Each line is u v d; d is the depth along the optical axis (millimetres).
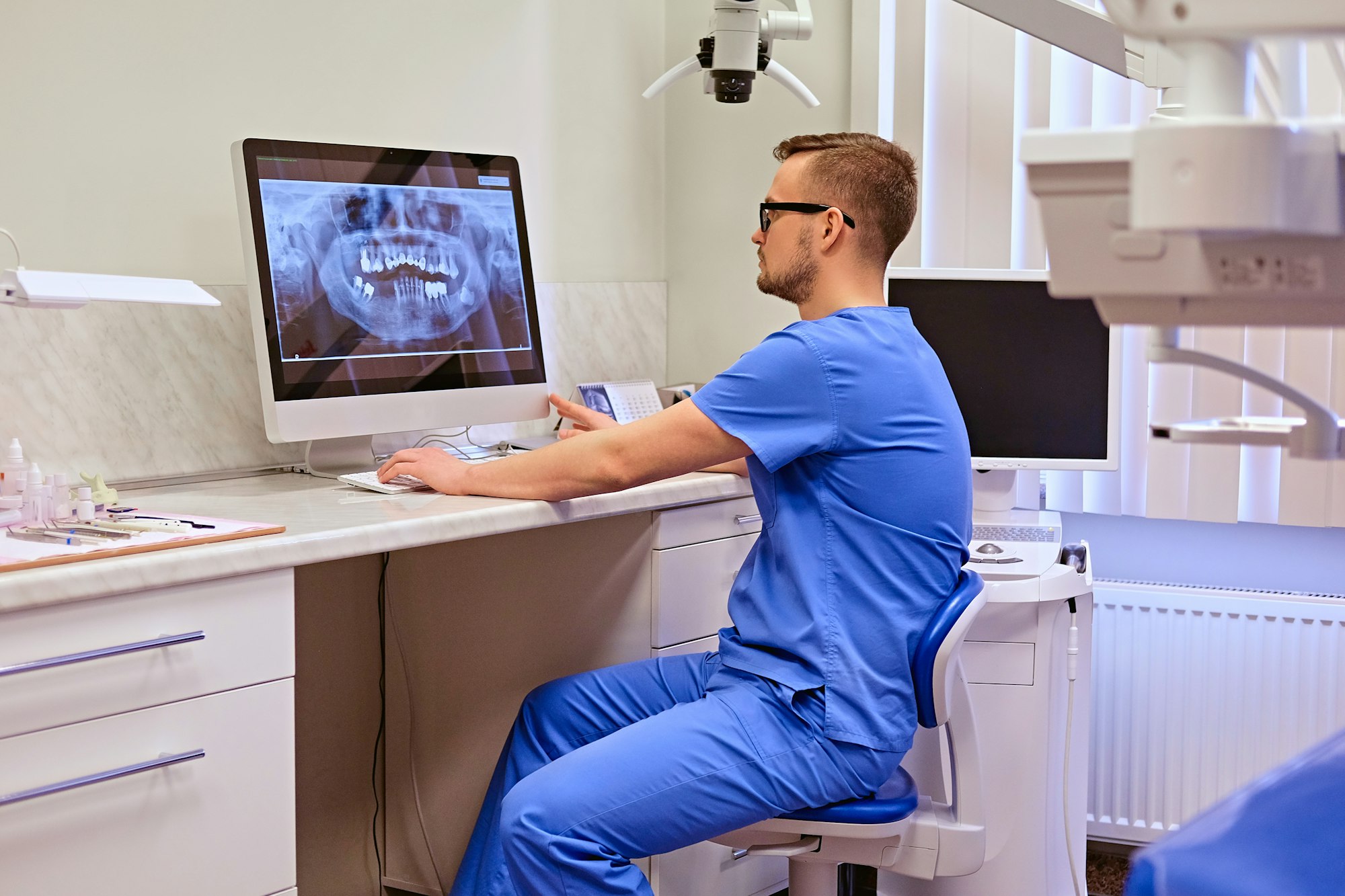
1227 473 2309
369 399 1886
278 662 1428
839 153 1695
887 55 2459
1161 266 675
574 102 2584
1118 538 2529
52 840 1240
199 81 1939
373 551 1498
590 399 2297
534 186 2510
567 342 2588
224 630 1370
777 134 2617
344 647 2203
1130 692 2379
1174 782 2367
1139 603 2354
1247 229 611
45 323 1744
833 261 1707
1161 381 2355
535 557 2021
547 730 1801
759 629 1619
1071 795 2096
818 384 1567
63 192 1775
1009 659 1999
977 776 1628
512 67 2453
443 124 2332
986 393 2242
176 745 1335
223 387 1976
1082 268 694
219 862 1382
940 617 1557
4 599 1175
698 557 1999
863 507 1577
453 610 2129
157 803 1322
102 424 1816
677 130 2764
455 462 1810
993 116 2396
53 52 1754
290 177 1808
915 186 1733
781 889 2172
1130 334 2371
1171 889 718
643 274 2779
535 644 2031
